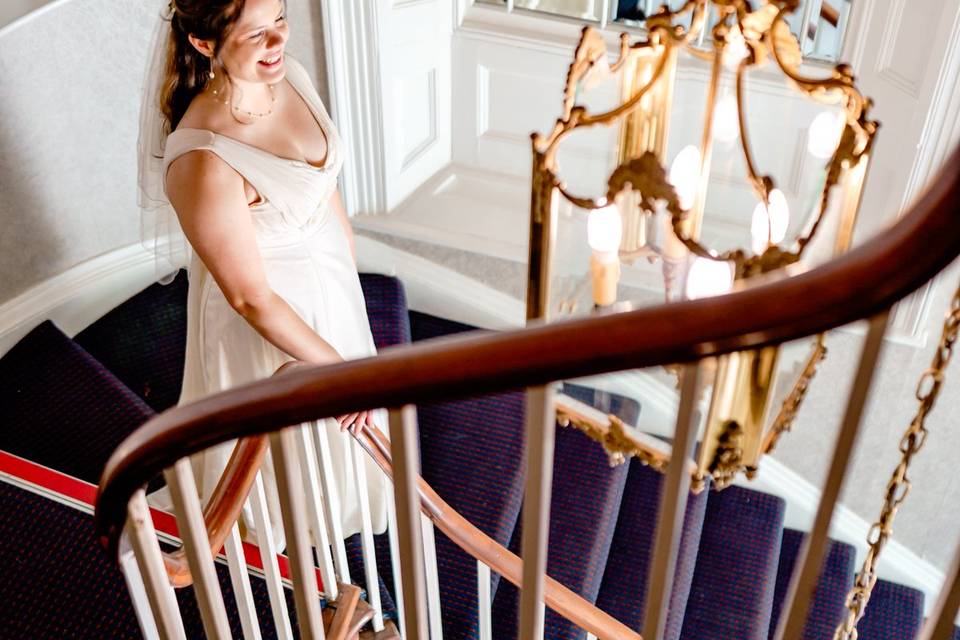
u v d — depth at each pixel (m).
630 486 3.80
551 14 3.80
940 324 3.23
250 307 2.45
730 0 1.76
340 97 3.59
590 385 2.09
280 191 2.43
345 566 2.31
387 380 1.04
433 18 3.77
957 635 3.79
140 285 3.66
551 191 1.92
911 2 2.88
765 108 2.42
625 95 2.01
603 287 1.99
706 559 3.78
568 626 3.01
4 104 2.98
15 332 3.23
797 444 3.81
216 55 2.23
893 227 0.89
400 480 1.14
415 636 1.32
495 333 1.02
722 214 2.02
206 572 1.43
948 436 3.53
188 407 1.19
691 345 0.93
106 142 3.33
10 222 3.13
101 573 2.42
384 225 3.86
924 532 3.88
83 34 3.10
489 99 4.03
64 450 2.93
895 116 3.04
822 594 3.90
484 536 2.17
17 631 2.30
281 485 1.25
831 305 0.90
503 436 3.38
